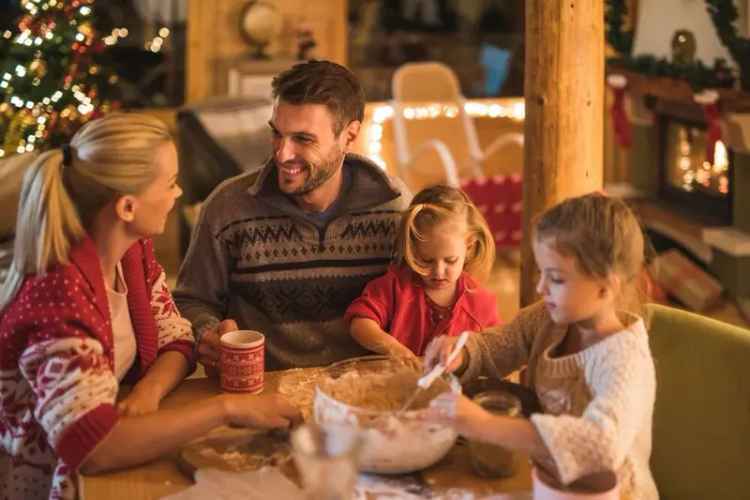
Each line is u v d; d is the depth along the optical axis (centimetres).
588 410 147
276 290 227
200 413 168
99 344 168
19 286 172
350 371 176
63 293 167
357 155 228
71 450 160
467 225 207
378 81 752
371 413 156
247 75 616
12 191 256
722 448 180
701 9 498
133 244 195
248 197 225
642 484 156
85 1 467
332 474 123
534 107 282
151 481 161
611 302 155
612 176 643
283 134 210
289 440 170
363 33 750
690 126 525
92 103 481
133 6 641
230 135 491
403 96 597
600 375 151
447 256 204
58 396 162
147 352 196
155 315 202
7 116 454
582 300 149
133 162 171
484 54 769
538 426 143
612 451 142
